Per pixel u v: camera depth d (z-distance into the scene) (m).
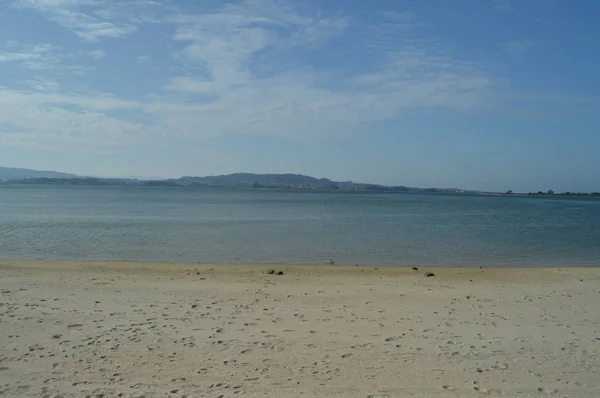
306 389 6.24
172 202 79.94
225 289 12.68
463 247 24.94
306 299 11.54
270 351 7.70
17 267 15.79
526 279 14.98
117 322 9.21
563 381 6.53
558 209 83.56
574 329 9.07
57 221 37.59
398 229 35.69
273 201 94.94
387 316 9.95
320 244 25.41
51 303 10.65
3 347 7.68
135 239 26.34
